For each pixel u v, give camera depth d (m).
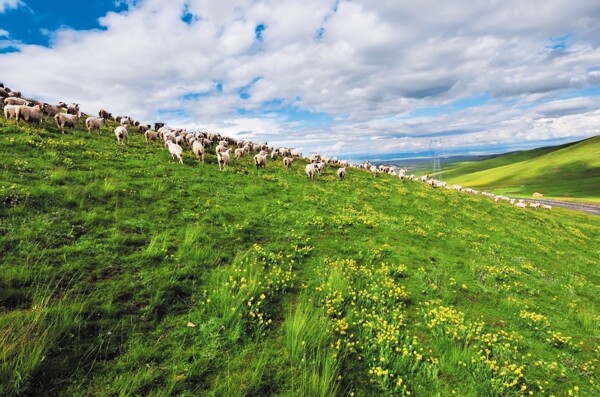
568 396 7.81
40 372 5.62
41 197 12.26
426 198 34.00
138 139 31.67
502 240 23.66
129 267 9.44
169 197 16.41
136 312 7.72
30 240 9.37
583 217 57.25
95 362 6.15
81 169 17.59
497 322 10.79
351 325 8.98
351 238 16.64
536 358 9.09
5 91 33.75
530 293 13.86
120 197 14.65
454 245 19.00
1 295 6.98
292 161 39.28
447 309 10.38
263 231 15.05
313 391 6.36
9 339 5.79
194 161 27.33
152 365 6.38
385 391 6.98
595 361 9.39
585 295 15.66
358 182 35.81
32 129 22.50
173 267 9.95
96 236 10.80
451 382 7.55
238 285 9.56
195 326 7.73
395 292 11.08
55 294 7.58
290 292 10.29
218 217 15.40
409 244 17.50
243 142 49.12
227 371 6.59
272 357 7.29
